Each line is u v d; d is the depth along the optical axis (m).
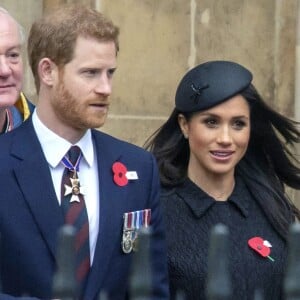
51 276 14.73
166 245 16.17
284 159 18.12
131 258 15.25
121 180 15.38
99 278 14.89
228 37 25.62
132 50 24.81
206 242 16.69
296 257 10.95
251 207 17.16
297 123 18.06
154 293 15.53
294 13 26.17
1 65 16.28
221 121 16.89
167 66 25.12
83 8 14.95
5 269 14.80
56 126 15.12
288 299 10.97
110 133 24.64
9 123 16.83
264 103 17.56
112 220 15.09
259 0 25.88
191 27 25.28
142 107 24.95
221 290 11.02
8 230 14.80
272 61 26.05
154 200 15.69
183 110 17.11
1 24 16.44
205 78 17.00
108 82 14.89
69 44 14.74
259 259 16.69
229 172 17.11
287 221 17.17
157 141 17.67
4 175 14.97
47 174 15.02
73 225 14.88
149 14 24.94
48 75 14.97
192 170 17.17
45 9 24.22
